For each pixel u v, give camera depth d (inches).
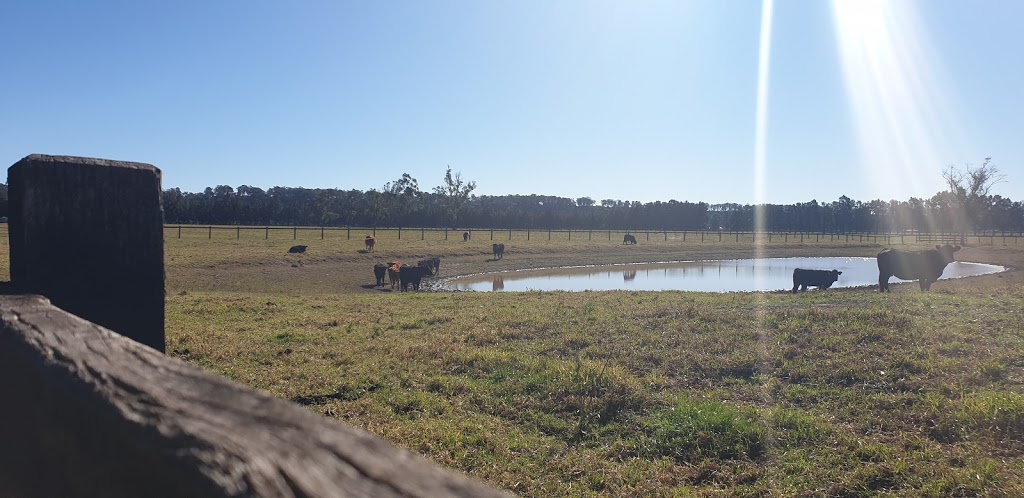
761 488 201.0
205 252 1294.3
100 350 45.4
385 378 324.5
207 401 36.6
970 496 187.8
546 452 233.5
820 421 256.1
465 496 28.8
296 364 350.9
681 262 1868.8
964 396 269.1
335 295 802.8
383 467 30.7
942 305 495.8
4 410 49.3
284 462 29.9
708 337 404.8
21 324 50.3
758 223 4552.2
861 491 196.2
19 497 47.2
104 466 36.2
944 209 3919.8
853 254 2241.6
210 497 28.5
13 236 83.1
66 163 81.6
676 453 230.4
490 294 754.8
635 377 324.2
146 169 88.5
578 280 1315.2
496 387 310.7
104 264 84.4
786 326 422.9
